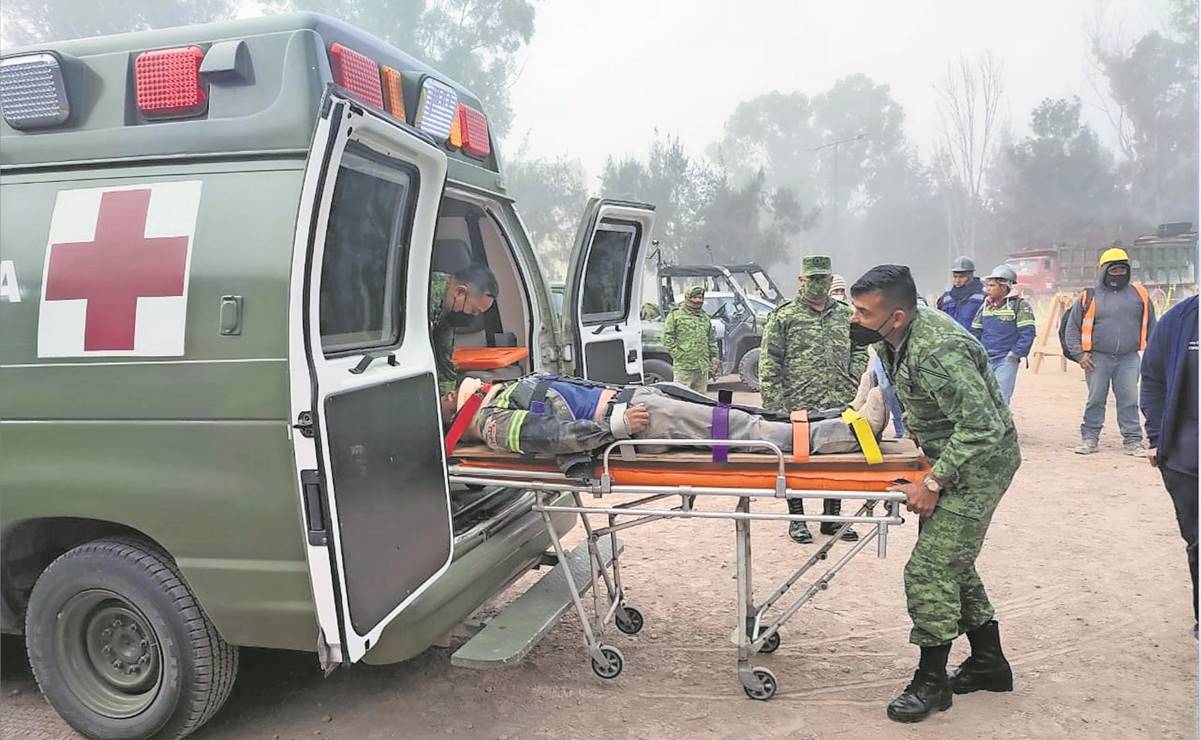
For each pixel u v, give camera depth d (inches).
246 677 143.6
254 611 107.9
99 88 117.1
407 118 136.8
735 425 131.2
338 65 117.6
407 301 126.3
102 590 116.3
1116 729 122.2
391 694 136.9
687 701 132.8
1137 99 1553.9
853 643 153.2
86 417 110.3
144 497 109.0
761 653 148.7
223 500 106.1
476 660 117.6
